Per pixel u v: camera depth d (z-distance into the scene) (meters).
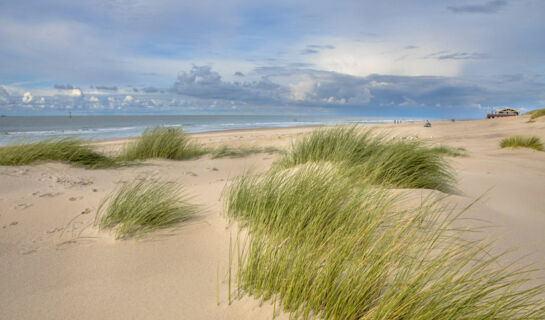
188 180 6.30
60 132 29.69
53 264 2.35
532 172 7.18
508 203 4.39
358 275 1.74
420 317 1.51
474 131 23.08
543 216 4.00
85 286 2.06
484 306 1.54
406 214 2.71
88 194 4.54
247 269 2.02
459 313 1.55
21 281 2.12
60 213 3.52
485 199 4.37
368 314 1.58
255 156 9.73
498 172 7.03
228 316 1.72
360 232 2.18
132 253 2.51
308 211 2.51
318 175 3.24
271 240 2.17
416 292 1.64
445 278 1.77
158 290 2.00
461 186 4.88
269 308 1.76
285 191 3.00
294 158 5.74
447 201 3.59
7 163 5.96
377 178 4.12
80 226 3.11
